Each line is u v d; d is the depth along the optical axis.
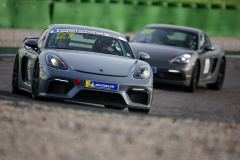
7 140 11.46
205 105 26.27
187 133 14.38
